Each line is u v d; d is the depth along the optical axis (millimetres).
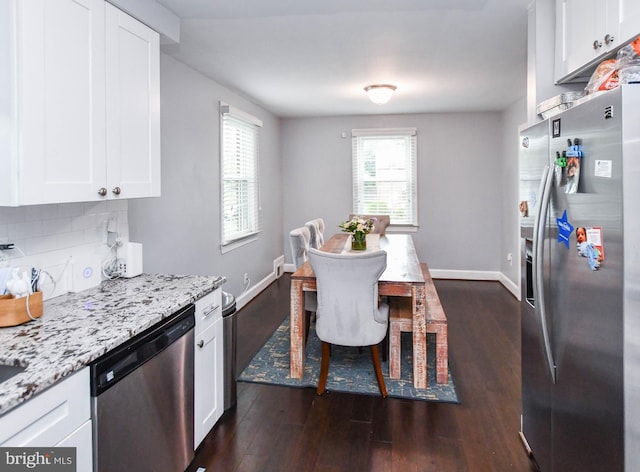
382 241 4324
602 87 1465
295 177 6066
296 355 2809
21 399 989
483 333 3668
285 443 2098
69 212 1936
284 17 2420
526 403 1977
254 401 2521
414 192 5750
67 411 1149
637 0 1359
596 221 1232
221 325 2227
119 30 1846
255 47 2928
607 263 1186
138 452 1455
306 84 3975
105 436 1285
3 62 1369
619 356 1145
